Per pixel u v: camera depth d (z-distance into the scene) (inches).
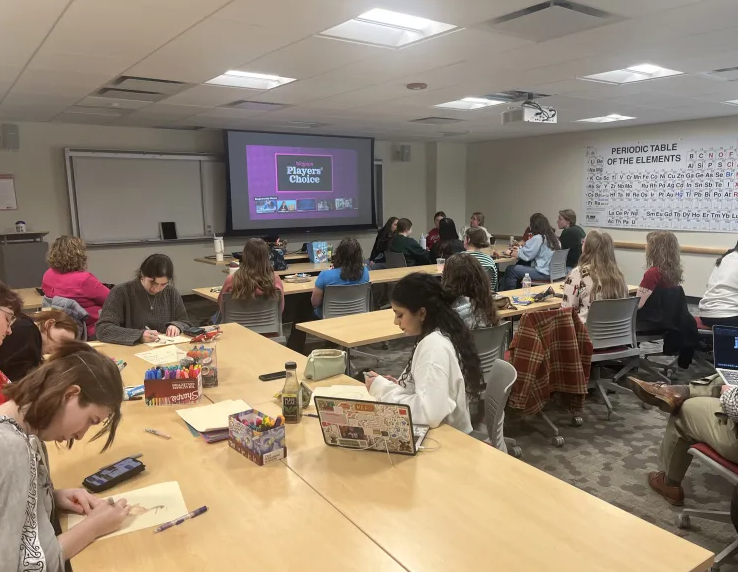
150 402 75.5
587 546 44.3
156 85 177.2
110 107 218.2
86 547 44.9
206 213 307.3
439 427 67.9
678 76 172.9
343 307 168.2
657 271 145.6
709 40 131.3
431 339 69.6
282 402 70.4
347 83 178.2
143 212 286.8
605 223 319.0
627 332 135.7
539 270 250.2
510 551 43.7
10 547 37.6
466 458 59.7
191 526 47.7
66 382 42.6
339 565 42.3
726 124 261.6
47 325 82.8
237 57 142.6
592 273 134.0
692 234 281.0
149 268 109.0
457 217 402.9
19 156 256.1
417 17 117.9
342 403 60.6
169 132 292.5
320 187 331.9
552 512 49.2
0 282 75.4
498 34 125.1
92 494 52.8
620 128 304.2
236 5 103.4
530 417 135.6
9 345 78.4
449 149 390.9
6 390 44.2
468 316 102.9
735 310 147.3
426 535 45.9
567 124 291.1
